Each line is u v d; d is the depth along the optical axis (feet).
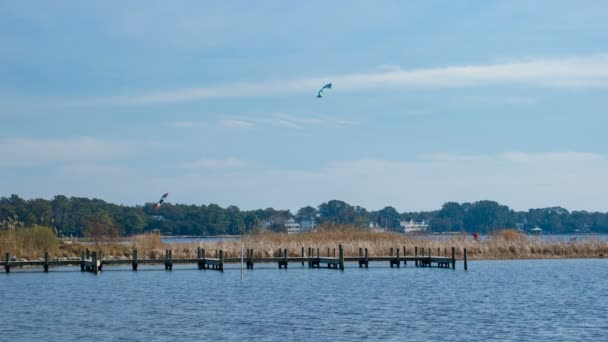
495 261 349.41
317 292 224.12
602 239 397.80
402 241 354.95
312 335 151.53
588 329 158.30
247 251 299.79
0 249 297.12
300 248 328.70
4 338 149.28
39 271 295.69
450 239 369.30
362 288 234.99
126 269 307.17
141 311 185.06
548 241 384.27
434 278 267.39
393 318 173.17
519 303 199.31
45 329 159.43
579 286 241.14
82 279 264.11
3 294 220.02
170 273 287.89
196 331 156.56
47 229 323.16
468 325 163.12
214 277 271.69
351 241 344.69
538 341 145.18
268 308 190.08
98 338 148.97
